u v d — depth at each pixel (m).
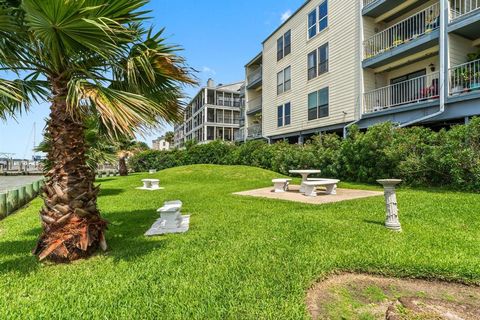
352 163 11.30
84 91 3.07
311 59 16.48
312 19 16.38
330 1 14.89
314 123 16.14
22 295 2.78
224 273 3.09
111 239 4.64
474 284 2.89
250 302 2.48
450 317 2.30
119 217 6.41
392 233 4.32
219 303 2.48
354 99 13.34
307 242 4.00
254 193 9.61
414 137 9.02
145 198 9.35
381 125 10.25
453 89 9.41
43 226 3.64
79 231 3.62
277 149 16.81
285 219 5.38
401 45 11.12
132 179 17.50
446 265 3.07
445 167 8.05
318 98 15.86
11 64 3.53
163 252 3.85
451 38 9.67
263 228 4.85
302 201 7.56
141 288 2.81
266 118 21.75
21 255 3.97
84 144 3.82
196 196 9.17
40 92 4.14
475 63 9.34
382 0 11.77
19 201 9.37
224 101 40.28
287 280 2.86
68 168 3.61
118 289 2.81
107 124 3.11
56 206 3.57
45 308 2.50
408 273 3.08
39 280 3.10
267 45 21.70
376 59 12.12
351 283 2.98
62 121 3.58
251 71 25.89
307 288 2.77
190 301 2.54
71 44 3.31
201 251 3.84
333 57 14.68
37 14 2.81
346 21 13.80
